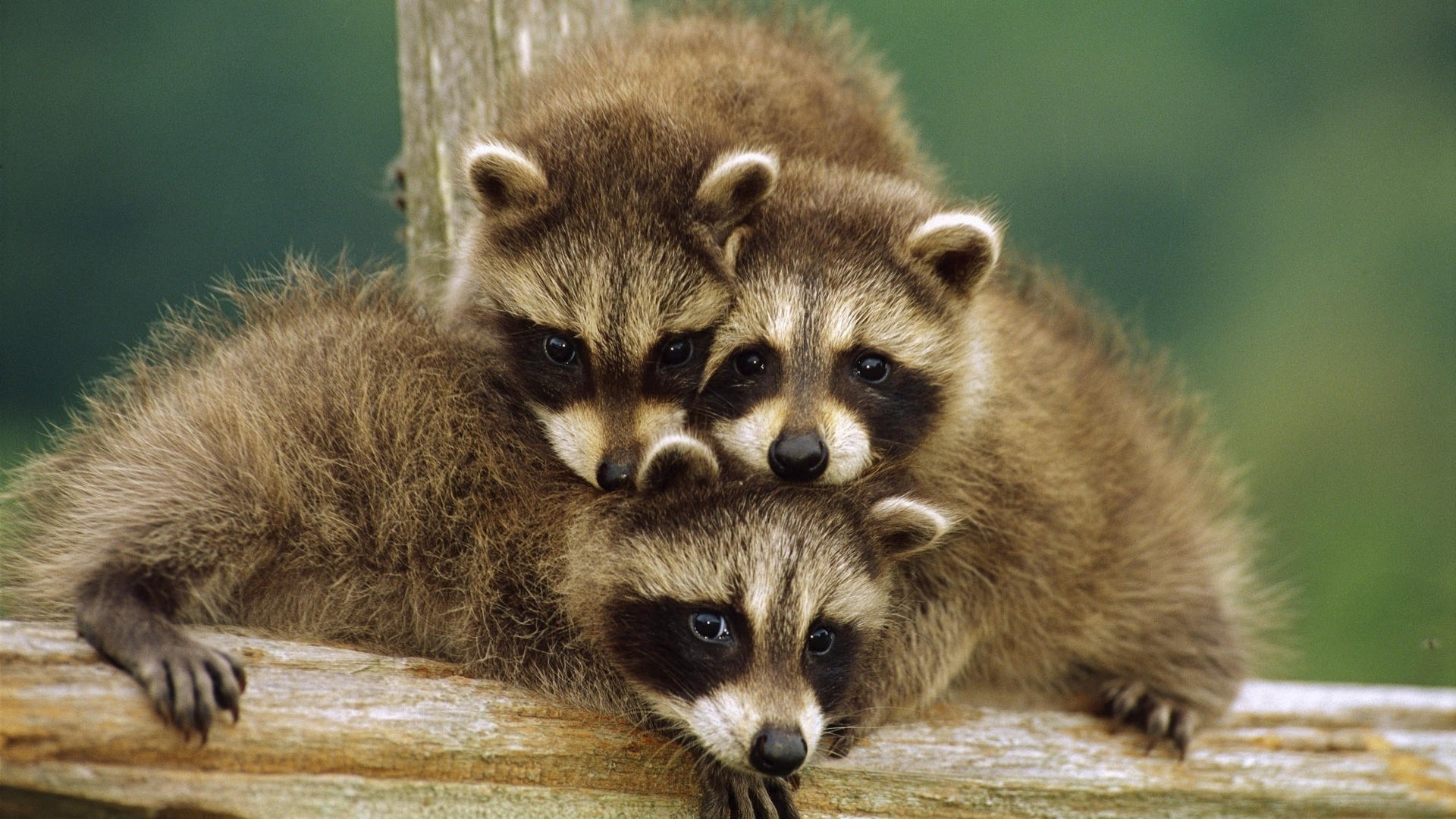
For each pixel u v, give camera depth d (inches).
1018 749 378.9
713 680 335.6
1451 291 1099.3
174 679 296.0
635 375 380.2
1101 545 440.8
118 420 372.5
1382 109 1145.4
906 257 410.3
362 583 349.4
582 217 394.6
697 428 383.9
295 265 395.9
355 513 349.4
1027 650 433.4
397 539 350.6
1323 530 861.8
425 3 458.3
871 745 367.9
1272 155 1128.8
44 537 369.4
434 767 318.3
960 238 410.0
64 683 296.7
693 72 442.0
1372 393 1053.8
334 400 355.3
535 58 463.5
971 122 1075.3
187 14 992.2
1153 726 404.2
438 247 455.8
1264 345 1089.4
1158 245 1107.3
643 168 398.9
